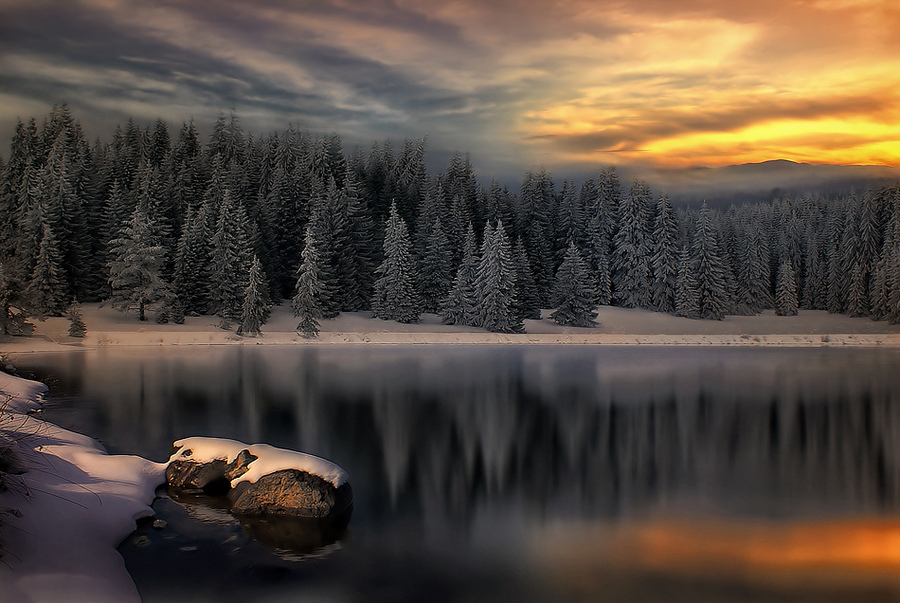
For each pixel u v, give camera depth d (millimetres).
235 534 12773
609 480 19125
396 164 107562
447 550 13078
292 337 60656
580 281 74500
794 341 68438
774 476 19797
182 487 14961
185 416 26094
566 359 51656
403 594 10906
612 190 93438
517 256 76312
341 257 73562
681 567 12594
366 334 62750
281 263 76000
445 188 93750
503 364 48094
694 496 17609
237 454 15422
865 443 24750
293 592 10734
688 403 33062
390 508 15648
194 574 11008
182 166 81938
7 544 9203
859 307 92438
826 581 11922
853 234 96000
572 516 15570
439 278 75562
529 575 11984
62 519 10906
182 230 68688
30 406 26016
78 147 88062
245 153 94812
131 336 55719
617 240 85938
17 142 80938
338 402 31312
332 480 14328
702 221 82312
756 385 39219
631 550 13406
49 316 59406
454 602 10758
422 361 49000
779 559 12953
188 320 64000
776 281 103625
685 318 81125
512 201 93250
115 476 14164
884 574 12227
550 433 25750
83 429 22750
